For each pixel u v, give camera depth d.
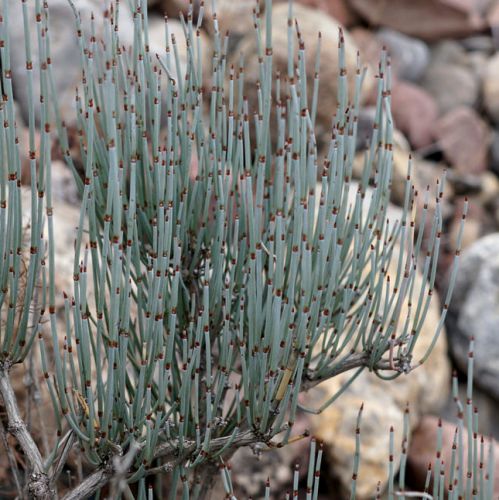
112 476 0.65
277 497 0.82
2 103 0.63
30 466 0.65
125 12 0.95
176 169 0.67
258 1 0.67
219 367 0.66
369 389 0.88
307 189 0.65
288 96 0.69
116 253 0.62
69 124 0.89
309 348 0.66
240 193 0.68
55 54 0.91
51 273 0.62
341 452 0.86
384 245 0.68
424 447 0.88
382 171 0.67
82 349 0.63
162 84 0.86
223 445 0.66
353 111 0.69
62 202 0.86
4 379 0.65
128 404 0.66
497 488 0.83
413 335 0.67
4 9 0.61
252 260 0.64
